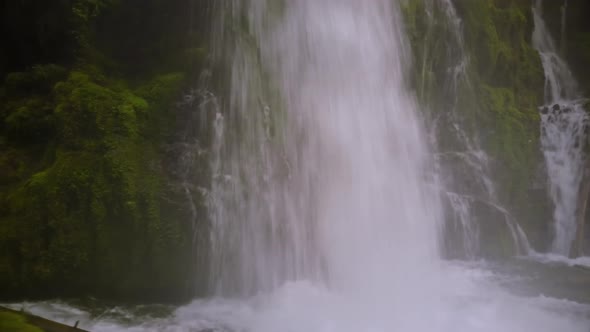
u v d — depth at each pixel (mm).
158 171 9234
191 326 8242
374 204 11250
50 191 8617
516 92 14562
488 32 13766
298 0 11039
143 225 8828
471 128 12961
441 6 13047
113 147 8859
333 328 8359
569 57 18484
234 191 9641
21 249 8492
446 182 12328
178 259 9062
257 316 8727
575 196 13391
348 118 11242
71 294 8844
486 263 11820
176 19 10625
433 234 11867
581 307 9141
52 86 10227
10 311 6098
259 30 10492
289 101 10602
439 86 12992
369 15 11828
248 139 9984
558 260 12172
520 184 12938
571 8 19000
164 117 9641
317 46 11117
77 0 10133
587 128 13367
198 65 10023
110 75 10297
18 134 9828
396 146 11844
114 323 8188
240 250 9602
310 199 10461
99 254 8719
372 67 11750
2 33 11727
